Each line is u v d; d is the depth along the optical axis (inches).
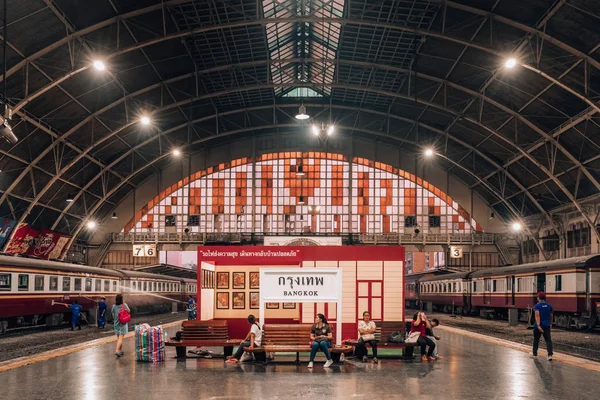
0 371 563.8
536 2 1131.3
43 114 1412.4
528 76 1373.0
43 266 1178.6
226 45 1497.3
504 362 645.9
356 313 755.4
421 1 1259.8
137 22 1257.4
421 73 1579.7
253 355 670.5
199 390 462.3
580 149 1518.2
